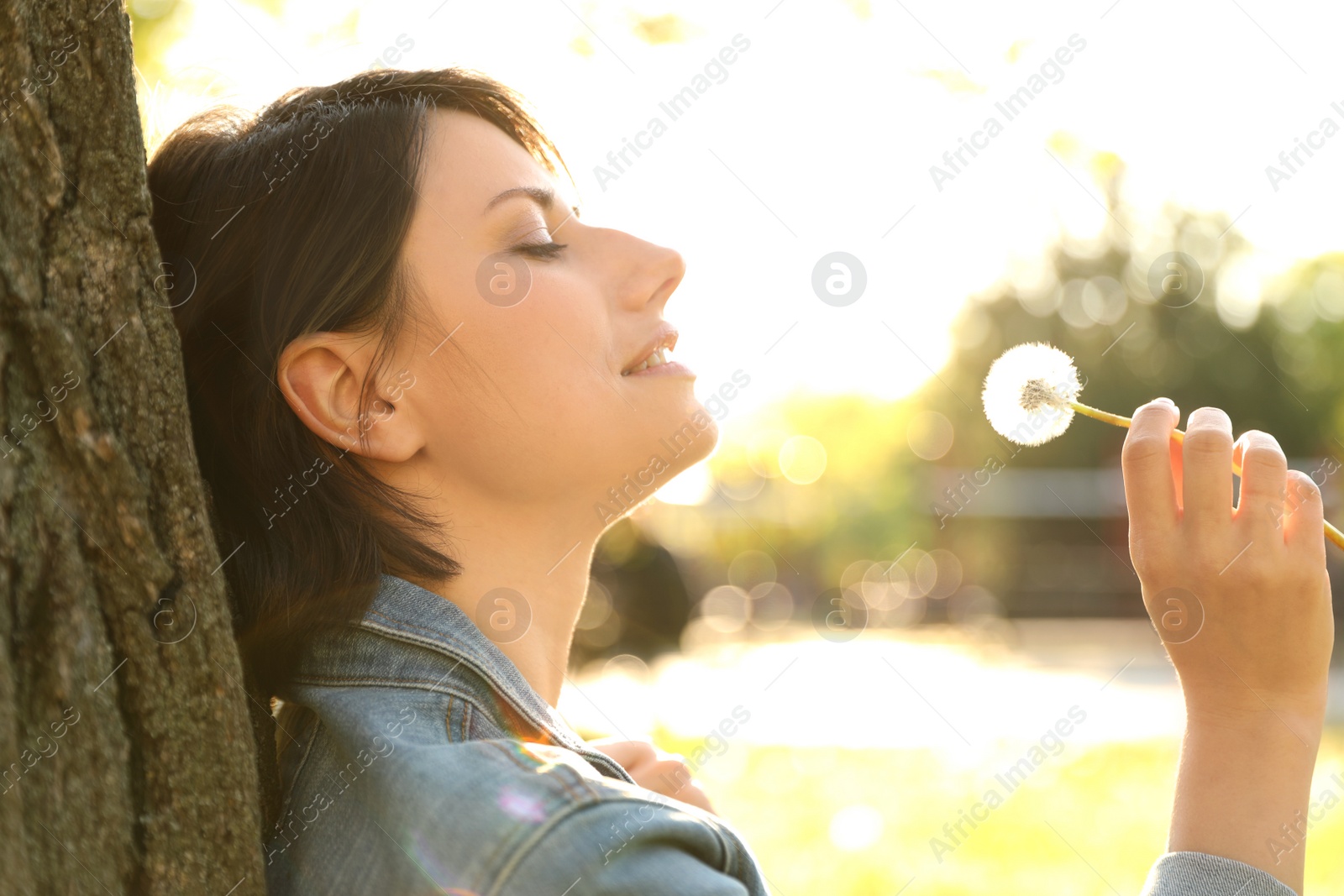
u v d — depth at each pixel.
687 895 1.92
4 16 1.93
